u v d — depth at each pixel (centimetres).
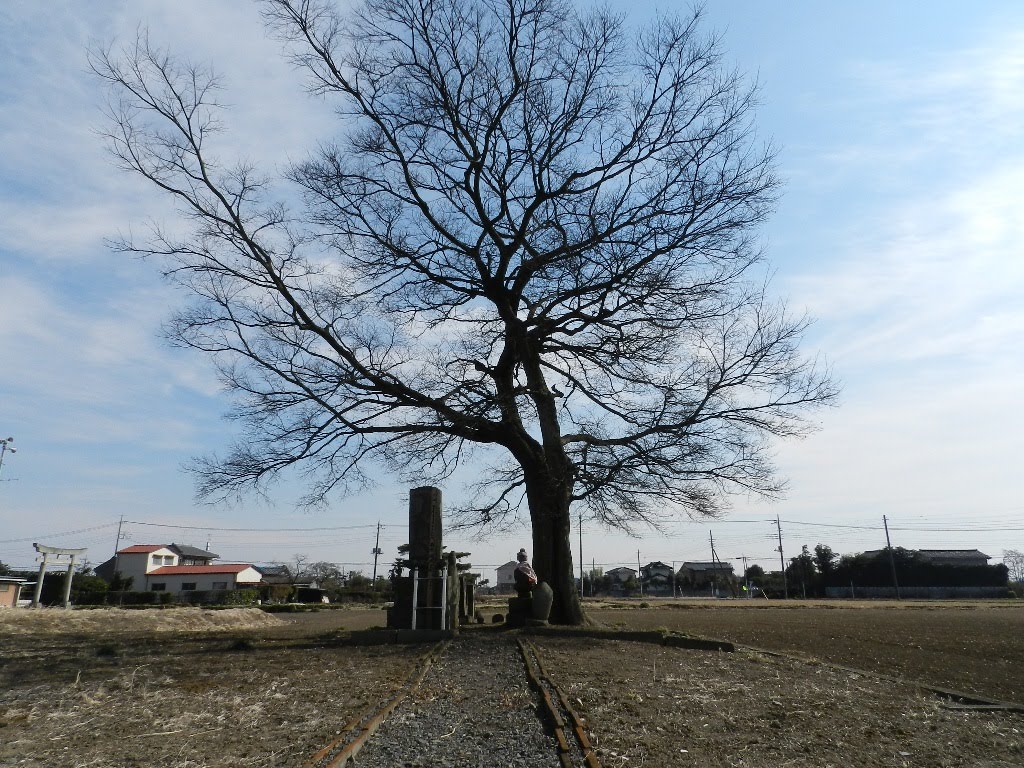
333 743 576
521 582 1742
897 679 1059
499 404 1731
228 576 7556
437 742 605
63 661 1150
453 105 1817
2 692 853
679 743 620
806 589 8956
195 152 1662
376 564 8894
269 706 749
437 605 1507
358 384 1720
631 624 2367
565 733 636
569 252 1761
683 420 1712
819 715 757
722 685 914
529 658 1101
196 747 588
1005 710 848
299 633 1827
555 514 1783
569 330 1892
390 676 939
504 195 1872
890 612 3572
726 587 10062
